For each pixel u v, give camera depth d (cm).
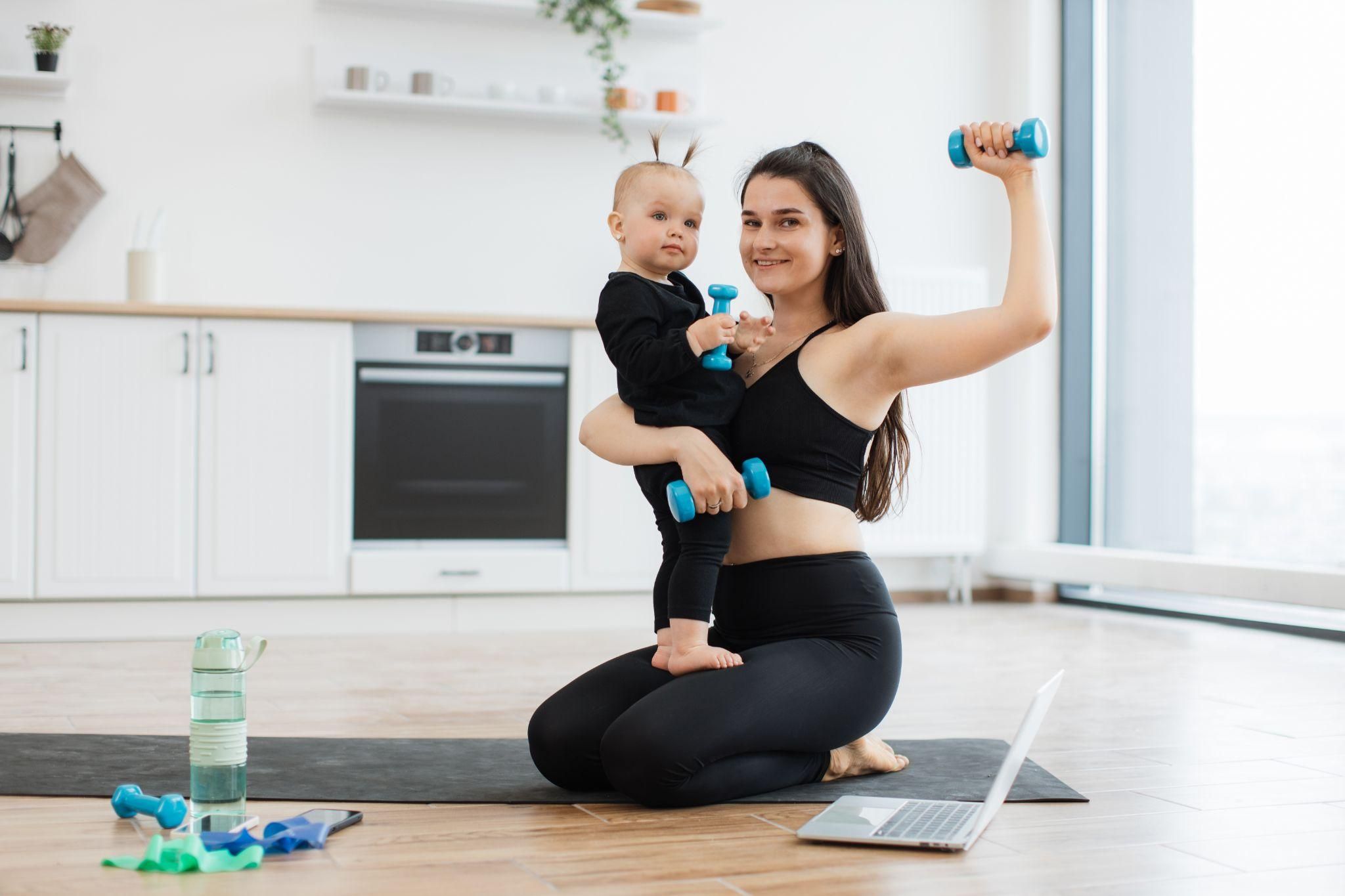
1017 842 156
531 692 277
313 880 137
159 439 369
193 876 138
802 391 181
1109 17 469
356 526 385
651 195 185
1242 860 149
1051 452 492
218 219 420
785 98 479
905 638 374
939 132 497
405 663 321
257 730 229
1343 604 352
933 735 230
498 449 396
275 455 376
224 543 373
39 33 397
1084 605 471
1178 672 312
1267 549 393
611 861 145
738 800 176
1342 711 258
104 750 207
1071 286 487
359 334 387
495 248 445
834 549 183
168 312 369
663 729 164
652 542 404
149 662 320
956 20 499
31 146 407
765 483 175
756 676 170
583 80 451
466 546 393
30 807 170
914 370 178
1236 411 408
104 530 365
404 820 165
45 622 365
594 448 186
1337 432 368
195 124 419
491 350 395
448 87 435
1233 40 412
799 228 182
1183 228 433
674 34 465
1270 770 201
